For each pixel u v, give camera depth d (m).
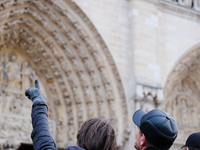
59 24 16.70
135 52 17.69
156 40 18.69
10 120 16.44
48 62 17.36
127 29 18.28
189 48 20.39
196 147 4.64
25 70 17.50
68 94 17.44
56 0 16.22
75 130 17.23
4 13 15.43
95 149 3.05
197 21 21.27
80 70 17.31
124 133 16.94
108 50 17.27
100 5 17.59
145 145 3.21
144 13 18.69
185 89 22.72
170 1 20.52
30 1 15.96
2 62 16.97
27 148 19.72
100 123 3.18
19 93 17.11
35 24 16.77
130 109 17.17
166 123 3.12
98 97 17.23
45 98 17.61
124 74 17.52
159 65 18.38
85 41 17.08
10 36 16.56
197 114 22.73
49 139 2.90
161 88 17.77
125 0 18.72
